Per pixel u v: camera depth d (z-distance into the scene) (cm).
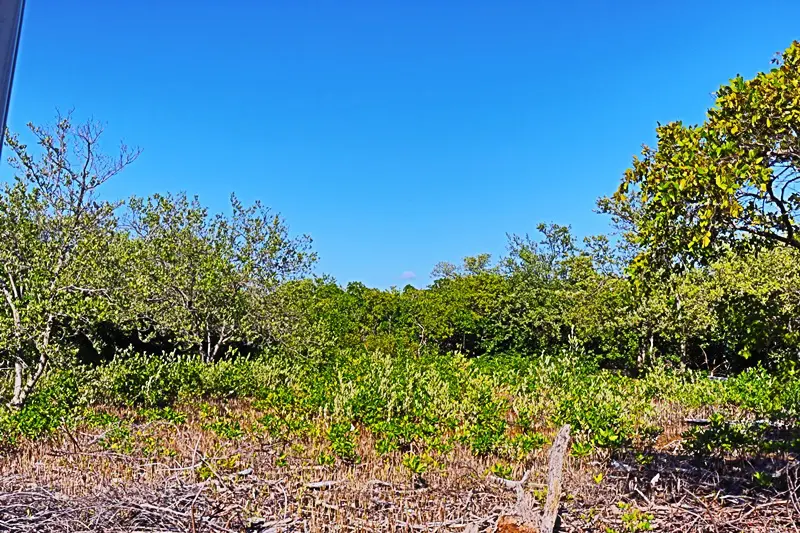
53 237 911
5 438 760
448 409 1045
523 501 509
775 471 641
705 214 425
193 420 973
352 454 733
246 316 1440
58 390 980
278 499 582
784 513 527
